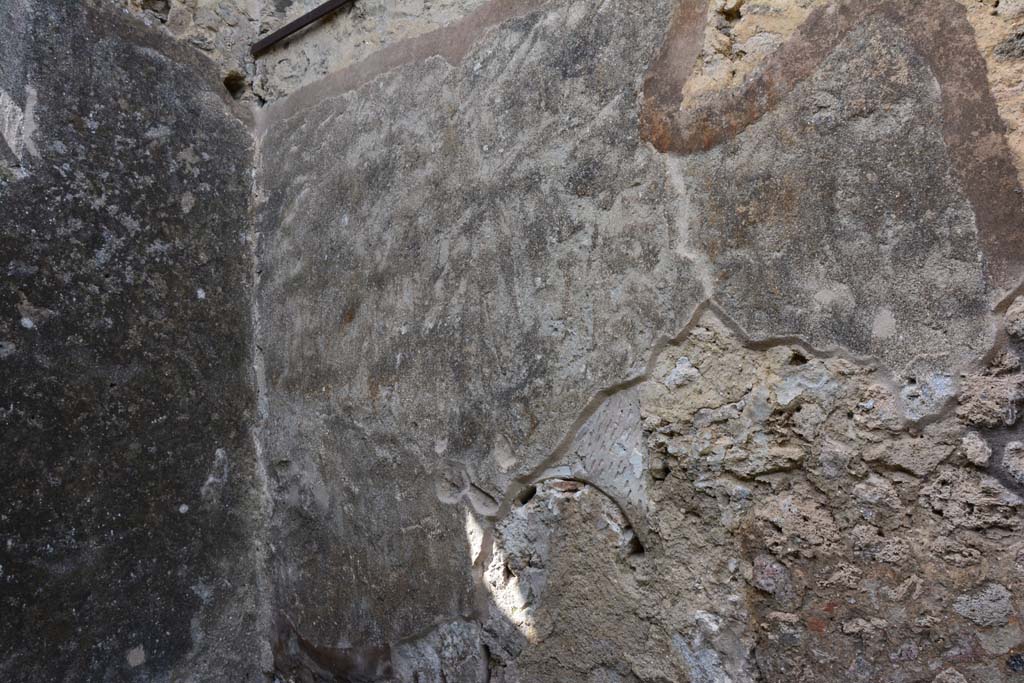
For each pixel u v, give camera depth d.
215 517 2.07
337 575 1.97
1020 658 1.06
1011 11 1.09
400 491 1.82
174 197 2.07
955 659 1.11
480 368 1.66
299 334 2.08
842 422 1.20
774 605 1.25
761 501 1.27
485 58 1.69
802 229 1.24
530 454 1.56
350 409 1.94
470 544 1.67
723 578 1.30
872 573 1.17
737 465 1.29
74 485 1.82
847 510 1.19
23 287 1.76
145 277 1.99
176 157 2.09
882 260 1.17
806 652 1.22
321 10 2.07
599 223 1.47
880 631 1.16
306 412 2.05
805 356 1.23
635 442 1.40
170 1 2.14
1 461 1.70
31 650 1.72
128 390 1.93
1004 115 1.08
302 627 2.05
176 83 2.12
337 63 2.06
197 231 2.11
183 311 2.06
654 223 1.39
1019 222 1.07
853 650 1.18
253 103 2.29
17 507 1.72
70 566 1.80
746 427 1.28
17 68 1.80
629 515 1.41
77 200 1.88
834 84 1.22
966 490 1.10
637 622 1.39
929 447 1.13
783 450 1.25
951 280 1.12
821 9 1.24
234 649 2.10
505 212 1.63
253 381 2.19
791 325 1.24
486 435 1.64
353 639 1.93
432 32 1.82
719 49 1.33
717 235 1.31
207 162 2.15
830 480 1.21
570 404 1.50
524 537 1.57
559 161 1.54
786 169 1.25
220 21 2.24
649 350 1.39
